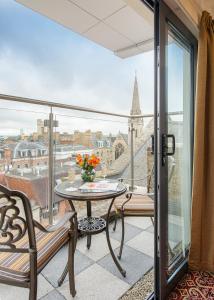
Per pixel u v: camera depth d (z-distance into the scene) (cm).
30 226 87
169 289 142
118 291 145
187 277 160
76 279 156
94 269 167
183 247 175
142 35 290
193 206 161
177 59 163
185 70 175
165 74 136
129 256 185
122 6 227
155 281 136
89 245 195
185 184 178
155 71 133
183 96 173
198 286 150
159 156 133
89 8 231
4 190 80
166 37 138
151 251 193
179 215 171
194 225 162
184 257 172
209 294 142
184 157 177
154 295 137
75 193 155
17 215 85
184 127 176
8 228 86
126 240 212
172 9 142
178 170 168
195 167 159
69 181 193
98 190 161
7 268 93
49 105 191
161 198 134
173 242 162
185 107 176
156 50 132
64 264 173
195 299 138
